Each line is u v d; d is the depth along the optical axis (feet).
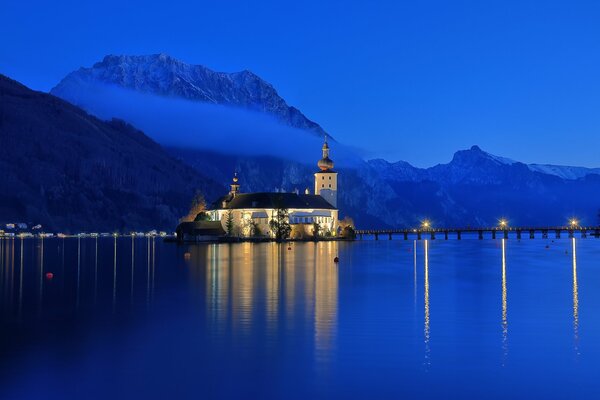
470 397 120.37
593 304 229.86
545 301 238.27
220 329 178.81
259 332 174.40
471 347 156.87
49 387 125.08
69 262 506.89
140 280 325.83
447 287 287.28
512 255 577.02
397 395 121.29
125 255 619.26
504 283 306.55
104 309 217.77
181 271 384.88
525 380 130.00
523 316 201.26
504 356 148.15
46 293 269.23
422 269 397.80
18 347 157.07
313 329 178.70
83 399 118.42
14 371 135.44
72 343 161.38
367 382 128.67
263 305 224.94
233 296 251.60
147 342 162.40
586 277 340.80
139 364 141.08
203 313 207.00
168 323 188.24
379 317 198.39
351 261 480.64
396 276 344.49
